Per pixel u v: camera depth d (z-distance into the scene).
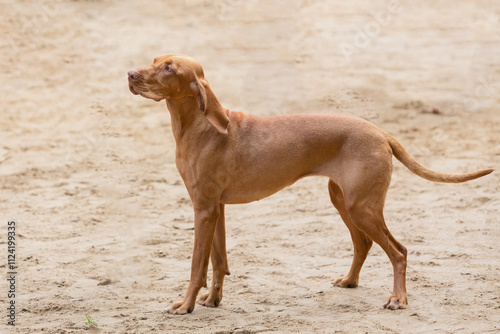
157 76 8.35
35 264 10.74
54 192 14.83
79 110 20.67
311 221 12.72
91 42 26.02
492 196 13.52
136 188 15.04
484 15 29.72
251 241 11.78
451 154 16.62
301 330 7.95
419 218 12.50
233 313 8.62
